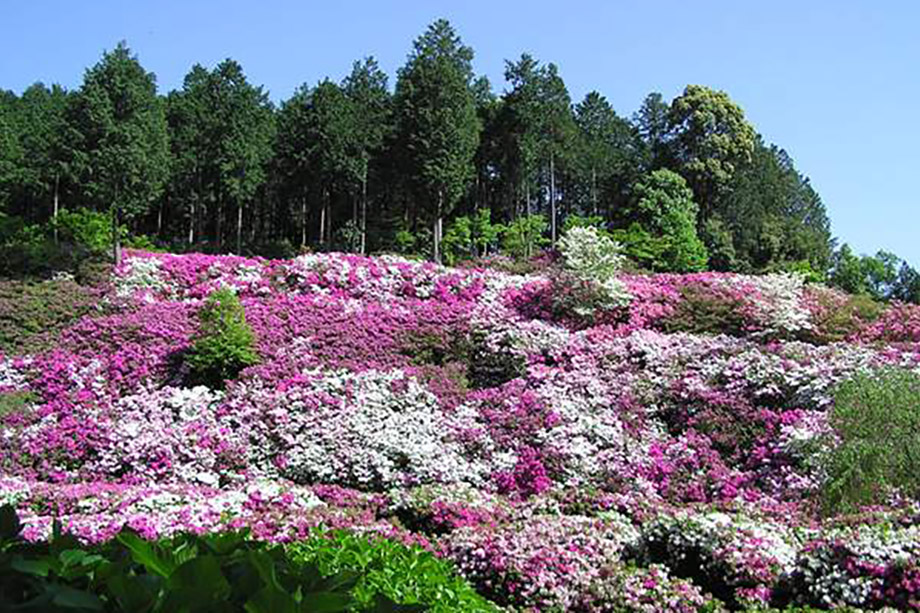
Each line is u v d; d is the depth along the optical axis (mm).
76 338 16703
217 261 22281
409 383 13961
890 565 6496
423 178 34906
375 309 18391
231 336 14891
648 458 11906
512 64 42250
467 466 11625
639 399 13680
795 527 8547
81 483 11055
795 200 59969
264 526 8039
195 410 13258
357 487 11398
